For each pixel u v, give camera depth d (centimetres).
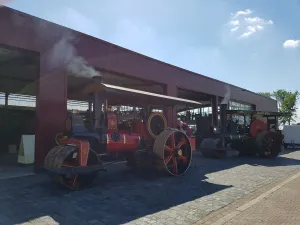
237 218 441
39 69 805
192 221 424
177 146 791
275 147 1280
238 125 1333
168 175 760
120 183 668
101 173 790
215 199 545
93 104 677
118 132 727
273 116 1401
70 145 610
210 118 1309
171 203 512
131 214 449
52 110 824
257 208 493
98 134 660
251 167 954
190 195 570
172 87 1339
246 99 2116
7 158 1143
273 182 716
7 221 407
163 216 442
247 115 1319
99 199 528
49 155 616
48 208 468
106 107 692
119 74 1077
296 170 908
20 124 1595
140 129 784
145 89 1512
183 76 1426
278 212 472
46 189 594
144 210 470
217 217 444
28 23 781
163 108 901
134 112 807
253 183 695
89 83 698
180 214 454
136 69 1133
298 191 621
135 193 577
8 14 741
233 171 866
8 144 1516
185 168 809
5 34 735
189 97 1872
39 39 804
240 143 1288
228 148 1234
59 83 848
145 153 757
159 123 831
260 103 2373
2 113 1533
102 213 450
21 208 466
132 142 740
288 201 539
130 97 736
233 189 629
